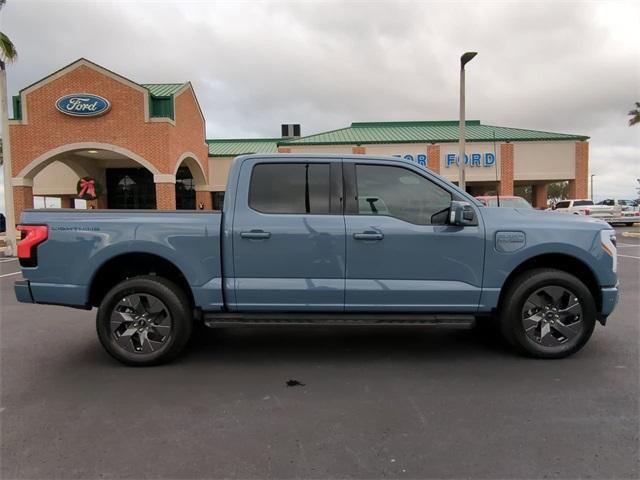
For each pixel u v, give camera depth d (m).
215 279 4.52
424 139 27.48
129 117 19.59
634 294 7.92
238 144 32.81
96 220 4.53
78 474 2.73
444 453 2.94
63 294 4.53
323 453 2.95
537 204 31.17
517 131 29.28
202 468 2.79
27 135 19.52
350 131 30.28
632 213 27.05
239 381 4.20
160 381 4.21
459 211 4.30
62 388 4.06
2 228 33.91
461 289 4.50
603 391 3.88
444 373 4.35
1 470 2.78
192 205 29.50
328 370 4.46
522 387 3.98
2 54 15.59
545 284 4.55
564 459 2.86
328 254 4.47
